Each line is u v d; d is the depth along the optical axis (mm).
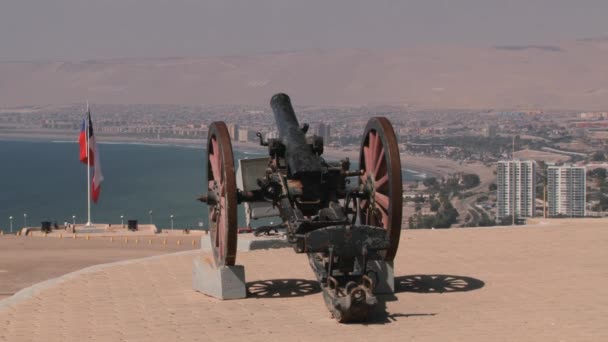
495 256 13469
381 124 10312
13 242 34312
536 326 8930
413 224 111250
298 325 9227
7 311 10242
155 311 10094
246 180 15055
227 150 10266
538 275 11820
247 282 11648
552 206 118625
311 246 9445
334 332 8867
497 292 10734
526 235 15711
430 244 14797
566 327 8867
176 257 14062
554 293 10602
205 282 11055
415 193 154375
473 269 12367
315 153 10781
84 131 47938
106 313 10047
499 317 9383
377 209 10633
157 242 37469
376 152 10562
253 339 8672
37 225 142750
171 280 12070
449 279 11625
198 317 9742
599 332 8609
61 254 27938
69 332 9172
